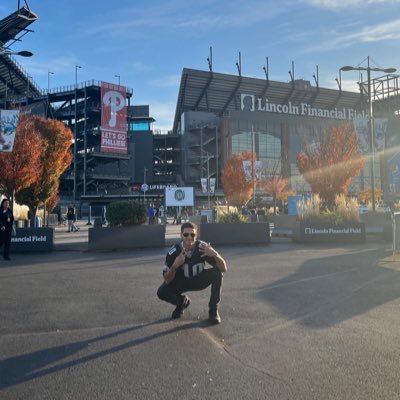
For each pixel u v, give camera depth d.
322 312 6.02
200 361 4.18
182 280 5.56
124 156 89.81
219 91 103.56
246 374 3.88
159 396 3.45
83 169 88.50
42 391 3.56
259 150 94.75
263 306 6.38
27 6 53.03
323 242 16.30
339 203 17.95
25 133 18.38
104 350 4.51
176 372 3.93
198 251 5.50
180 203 28.73
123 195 84.12
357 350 4.47
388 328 5.25
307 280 8.46
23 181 18.39
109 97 86.62
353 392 3.50
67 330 5.24
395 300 6.72
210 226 15.62
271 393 3.49
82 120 93.88
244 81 102.31
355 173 23.88
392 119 99.19
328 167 23.80
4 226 11.96
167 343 4.71
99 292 7.51
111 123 86.56
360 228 16.48
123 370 3.98
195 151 98.31
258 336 4.96
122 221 14.66
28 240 13.93
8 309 6.31
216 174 93.56
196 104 106.50
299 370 3.96
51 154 20.19
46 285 8.20
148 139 104.44
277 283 8.16
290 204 31.45
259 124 95.88
